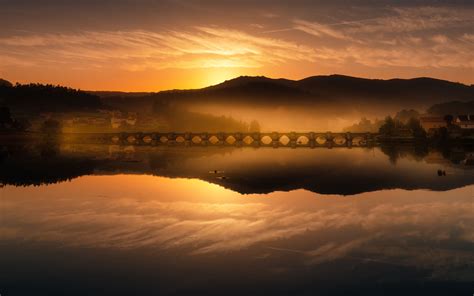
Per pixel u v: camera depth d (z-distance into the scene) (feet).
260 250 133.90
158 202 211.41
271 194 238.27
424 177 311.27
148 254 130.11
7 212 186.29
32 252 132.36
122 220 171.32
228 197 227.81
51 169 372.38
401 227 162.09
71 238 146.30
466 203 208.95
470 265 122.31
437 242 143.02
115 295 103.96
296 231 155.84
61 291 106.22
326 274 116.06
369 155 551.18
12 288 108.06
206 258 127.03
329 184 278.26
